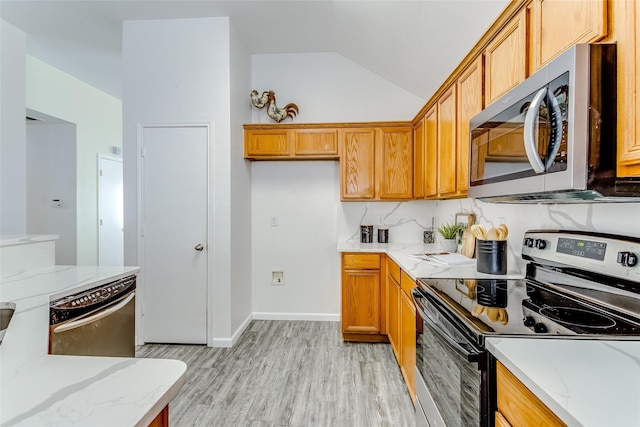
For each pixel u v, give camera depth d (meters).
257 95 3.38
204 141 2.97
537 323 1.04
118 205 5.28
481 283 1.59
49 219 4.50
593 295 1.25
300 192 3.60
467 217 2.59
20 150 2.96
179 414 1.95
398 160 3.23
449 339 1.08
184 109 2.97
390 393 2.17
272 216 3.61
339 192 3.53
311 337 3.12
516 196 1.27
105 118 5.01
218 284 2.95
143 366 0.89
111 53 3.66
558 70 0.94
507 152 1.26
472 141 1.62
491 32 1.54
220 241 2.95
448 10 2.04
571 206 1.43
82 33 3.21
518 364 0.77
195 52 2.96
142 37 2.99
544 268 1.56
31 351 1.21
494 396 0.90
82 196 4.57
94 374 0.84
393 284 2.58
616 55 0.85
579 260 1.30
